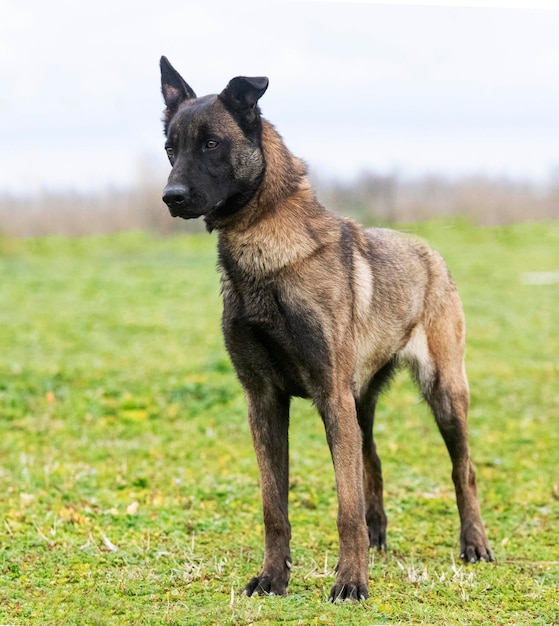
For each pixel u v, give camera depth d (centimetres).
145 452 838
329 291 512
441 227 2794
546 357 1304
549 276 2108
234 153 512
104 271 2167
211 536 621
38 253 2541
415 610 472
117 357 1245
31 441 870
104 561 558
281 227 513
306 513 684
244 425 938
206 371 1148
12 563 548
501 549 610
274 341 517
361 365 566
